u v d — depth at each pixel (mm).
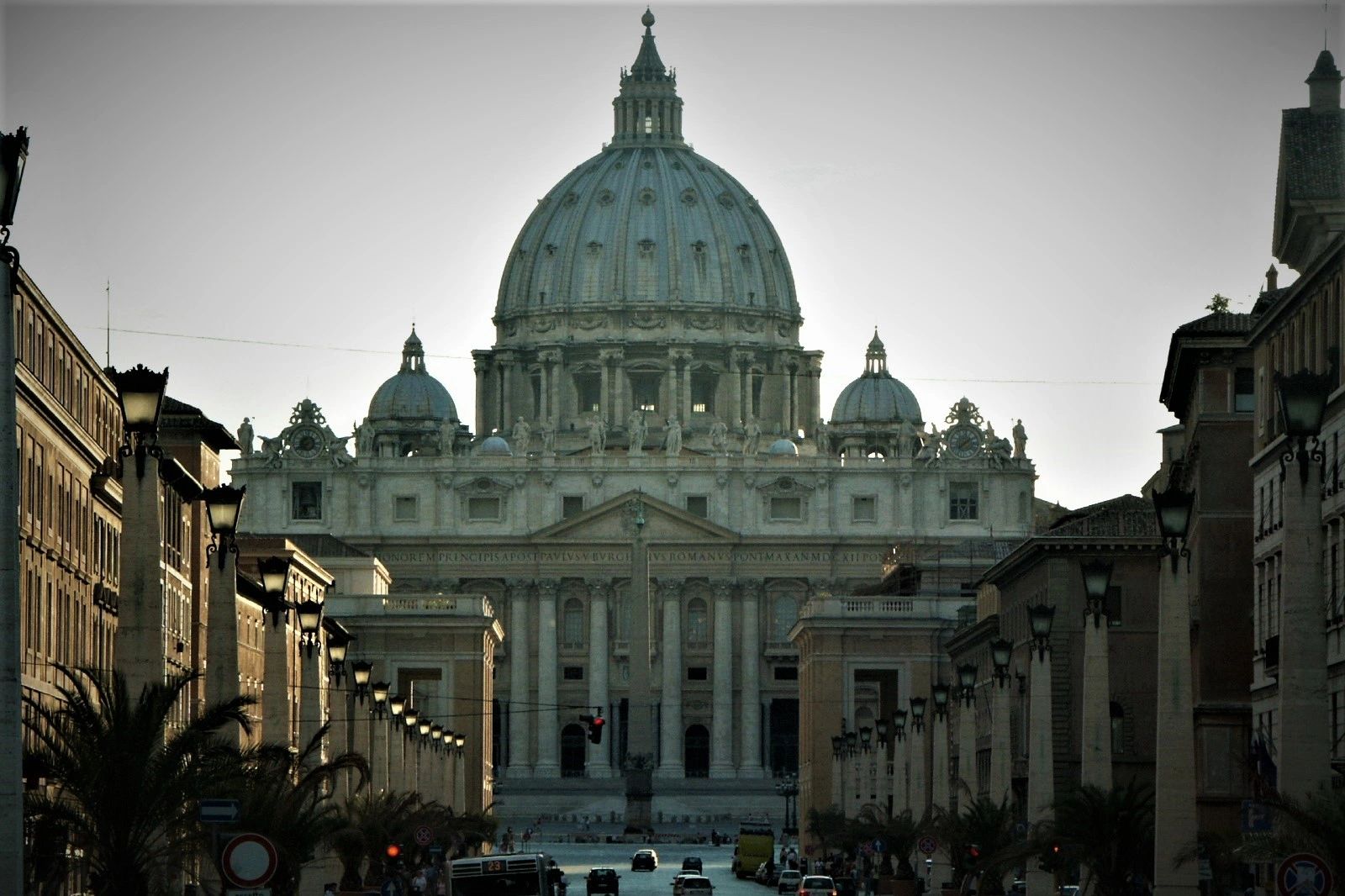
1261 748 67562
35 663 78875
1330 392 70625
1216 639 91562
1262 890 67625
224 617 53875
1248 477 92375
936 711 101438
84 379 90500
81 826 47531
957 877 91938
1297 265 78438
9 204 34531
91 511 91375
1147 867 63281
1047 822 65625
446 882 90000
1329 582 71375
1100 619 62250
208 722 48938
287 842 60156
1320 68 76188
